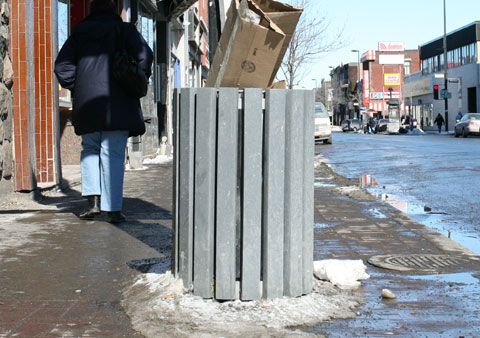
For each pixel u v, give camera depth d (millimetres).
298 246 3482
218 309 3287
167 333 2947
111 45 5797
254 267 3408
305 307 3309
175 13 21297
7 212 6930
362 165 16141
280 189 3416
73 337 2965
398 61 121562
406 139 38812
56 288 3811
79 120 5875
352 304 3408
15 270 4254
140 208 7289
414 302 3488
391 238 5434
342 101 135375
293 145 3422
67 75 5863
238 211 3445
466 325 3100
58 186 9398
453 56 68875
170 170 13352
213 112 3406
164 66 21141
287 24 3459
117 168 6031
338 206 7523
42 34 9164
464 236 6031
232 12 3406
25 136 8062
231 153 3381
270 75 3529
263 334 2936
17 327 3105
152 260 4480
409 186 10812
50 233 5602
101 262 4473
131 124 5879
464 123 42938
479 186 10586
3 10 7785
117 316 3275
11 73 7973
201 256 3445
